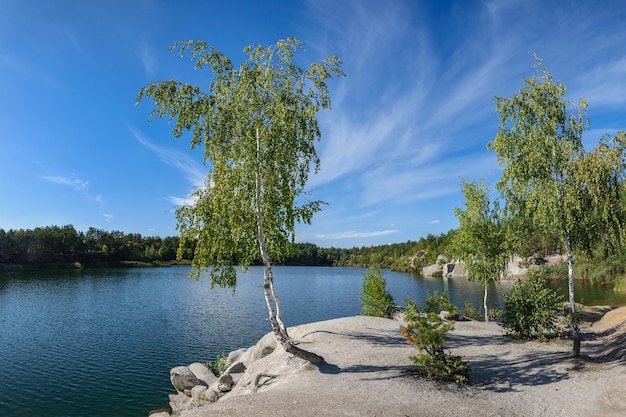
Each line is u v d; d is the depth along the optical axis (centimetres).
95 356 2706
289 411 963
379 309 2861
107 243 15788
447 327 1220
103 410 1838
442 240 14762
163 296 6162
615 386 1145
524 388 1173
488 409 1007
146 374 2339
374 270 2995
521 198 1495
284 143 1425
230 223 1387
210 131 1391
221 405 1040
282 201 1501
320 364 1407
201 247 1414
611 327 2078
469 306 3400
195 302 5472
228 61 1426
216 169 1381
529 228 1523
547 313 1833
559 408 1028
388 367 1366
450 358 1266
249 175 1455
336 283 9362
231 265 1566
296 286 8450
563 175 1423
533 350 1630
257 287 8056
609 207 1377
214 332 3478
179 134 1371
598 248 1525
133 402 1928
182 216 1416
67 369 2425
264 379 1372
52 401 1936
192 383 1962
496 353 1584
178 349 2898
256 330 3572
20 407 1864
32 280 8756
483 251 2742
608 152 1400
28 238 13362
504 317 1981
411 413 959
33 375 2308
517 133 1490
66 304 5184
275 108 1381
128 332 3462
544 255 8425
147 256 16788
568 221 1375
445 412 977
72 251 14488
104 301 5500
